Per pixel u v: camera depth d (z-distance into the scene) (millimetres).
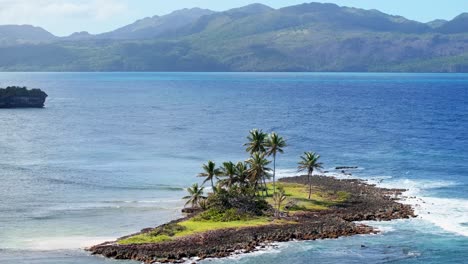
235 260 92438
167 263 90688
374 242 102375
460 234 106812
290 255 95250
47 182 153875
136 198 137125
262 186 137000
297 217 115562
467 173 163375
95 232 109000
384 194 137375
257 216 115125
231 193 121250
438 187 145875
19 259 93188
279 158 191250
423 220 115750
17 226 112812
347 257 94750
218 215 114562
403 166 175375
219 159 188500
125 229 111188
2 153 199125
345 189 142375
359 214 118062
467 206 126188
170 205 130500
